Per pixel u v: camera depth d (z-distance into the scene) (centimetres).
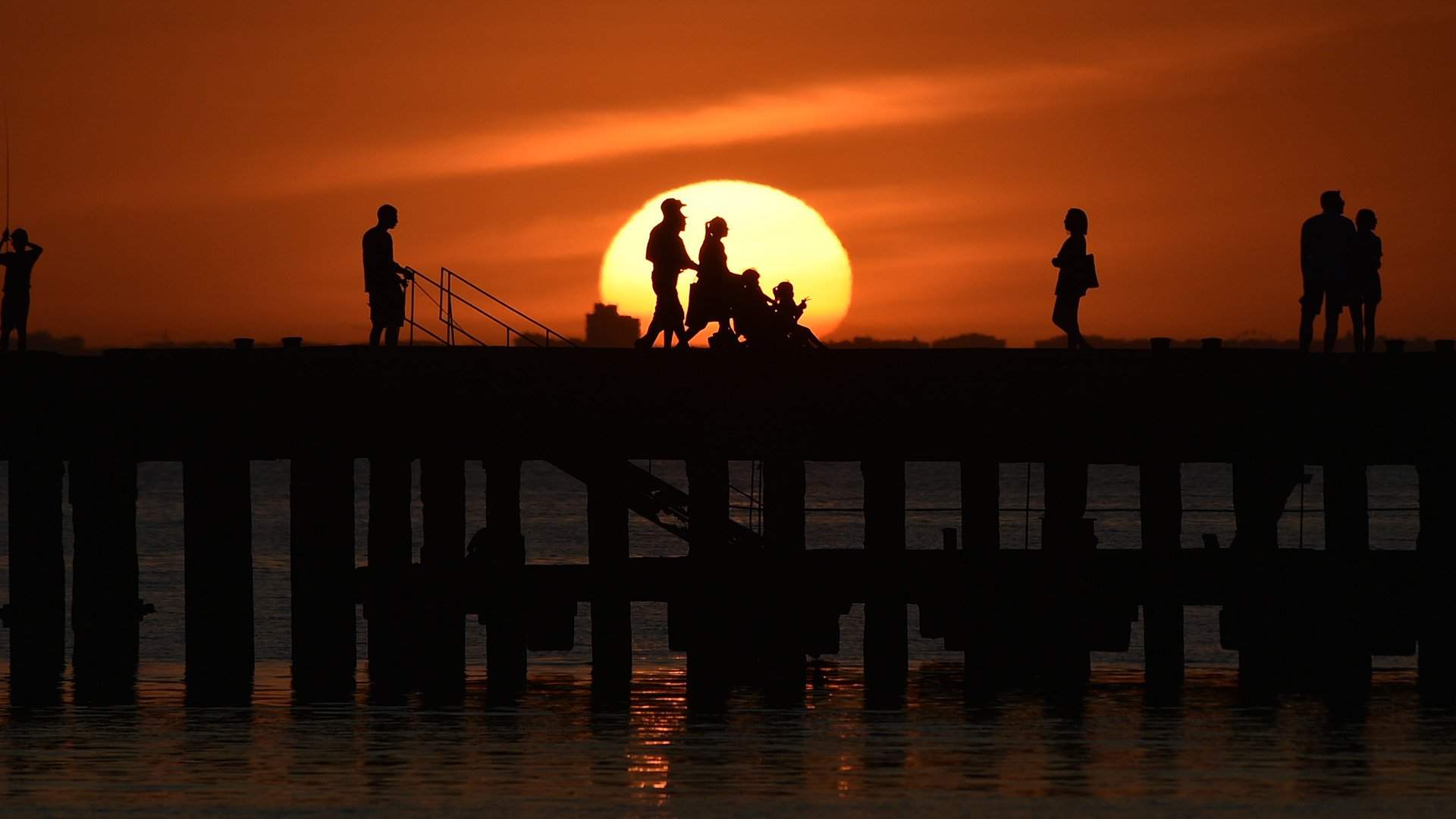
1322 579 8794
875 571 8825
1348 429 8644
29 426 8906
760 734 7619
